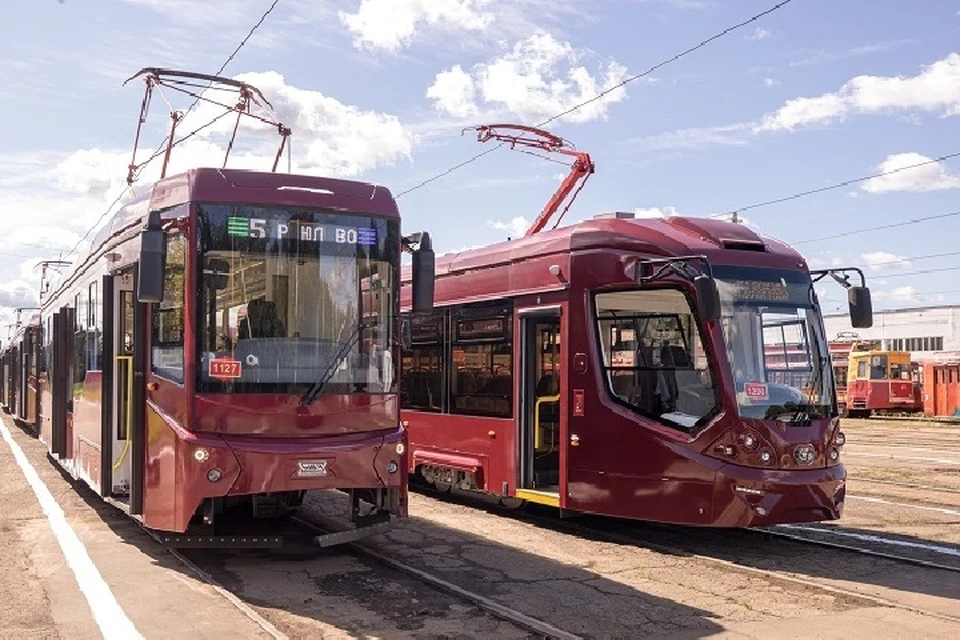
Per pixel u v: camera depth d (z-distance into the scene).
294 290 8.57
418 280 9.14
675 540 10.47
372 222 9.00
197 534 8.42
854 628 6.96
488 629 6.81
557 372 11.42
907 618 7.24
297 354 8.48
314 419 8.44
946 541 10.55
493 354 12.14
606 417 10.27
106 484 9.80
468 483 12.59
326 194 8.85
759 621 7.13
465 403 12.66
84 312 11.74
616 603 7.63
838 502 9.71
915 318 60.94
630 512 9.98
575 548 9.95
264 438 8.26
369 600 7.61
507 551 9.73
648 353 10.05
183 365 8.20
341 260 8.80
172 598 7.52
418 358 13.84
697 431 9.56
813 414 9.77
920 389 41.41
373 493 9.02
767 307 9.97
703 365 9.63
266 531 8.78
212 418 8.12
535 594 7.91
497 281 12.15
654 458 9.80
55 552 9.27
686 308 9.78
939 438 27.41
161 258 7.98
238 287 8.38
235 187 8.53
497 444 11.94
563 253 11.02
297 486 8.22
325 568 8.76
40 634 6.50
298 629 6.76
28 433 25.12
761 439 9.43
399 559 9.23
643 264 10.13
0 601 7.38
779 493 9.33
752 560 9.45
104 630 6.61
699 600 7.76
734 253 10.09
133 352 8.99
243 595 7.74
